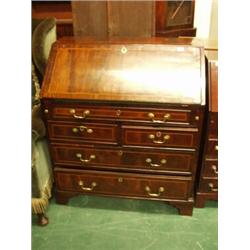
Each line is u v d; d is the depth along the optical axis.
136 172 1.72
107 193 1.82
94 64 1.59
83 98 1.53
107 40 1.67
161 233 1.68
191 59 1.56
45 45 1.71
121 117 1.56
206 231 1.69
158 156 1.65
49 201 1.92
